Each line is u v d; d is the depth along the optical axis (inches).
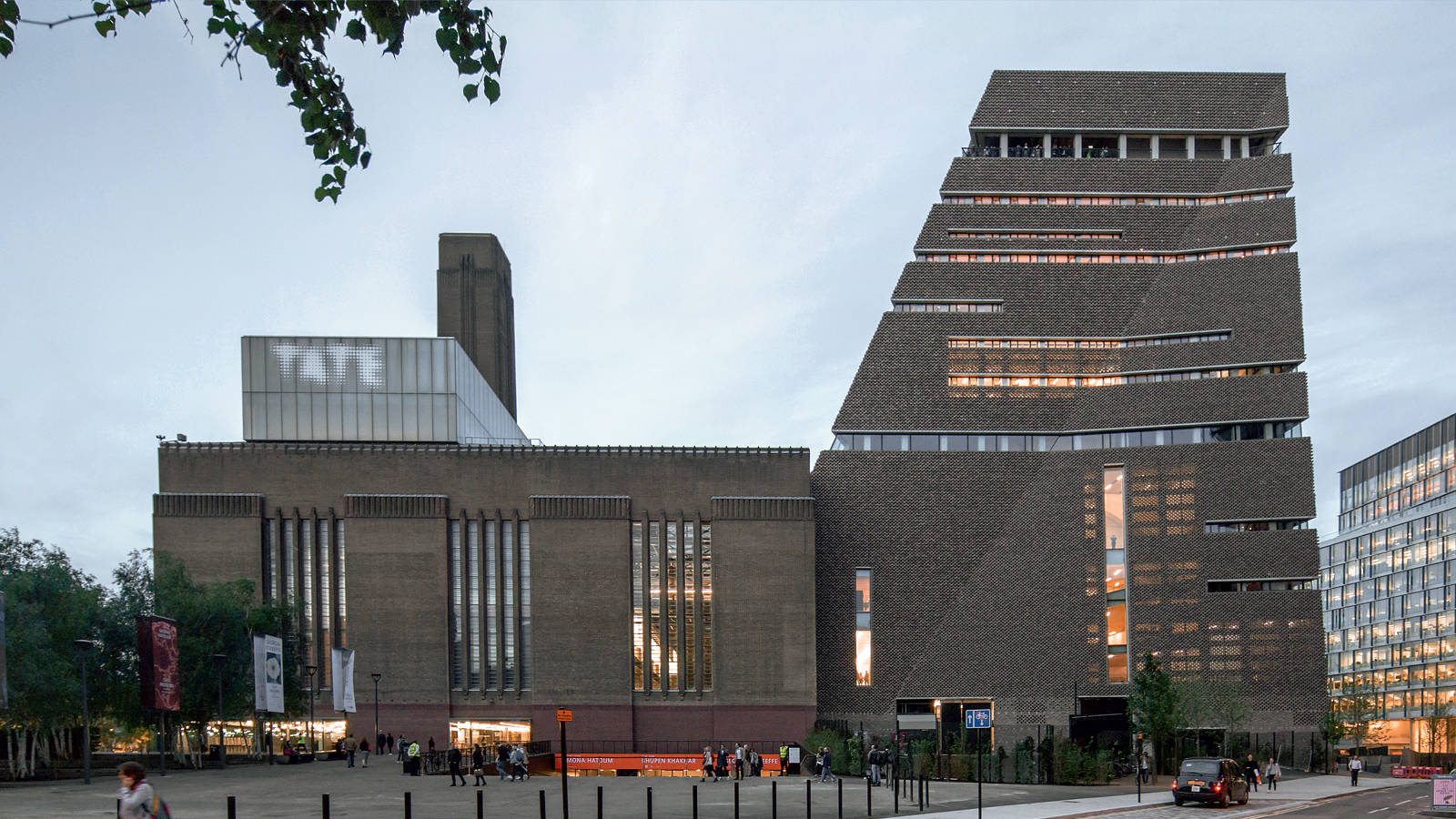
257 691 2028.8
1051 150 4074.8
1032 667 3553.2
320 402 3275.1
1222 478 3617.1
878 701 3543.3
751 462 3312.0
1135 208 3909.9
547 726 3125.0
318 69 337.4
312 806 1341.0
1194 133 4005.9
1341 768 4515.3
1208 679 3513.8
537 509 3213.6
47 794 1457.9
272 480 3159.5
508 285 5167.3
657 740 3169.3
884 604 3595.0
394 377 3299.7
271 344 3284.9
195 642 2237.9
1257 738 3489.2
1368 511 6825.8
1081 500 3651.6
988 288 3848.4
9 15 286.8
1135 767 2600.9
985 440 3727.9
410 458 3218.5
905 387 3762.3
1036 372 3777.1
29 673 1822.1
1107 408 3730.3
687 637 3230.8
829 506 3646.7
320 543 3152.1
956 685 3550.7
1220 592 3555.6
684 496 3284.9
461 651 3159.5
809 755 2463.1
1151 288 3828.7
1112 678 3550.7
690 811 1358.3
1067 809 1491.1
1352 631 6456.7
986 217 3922.2
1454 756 5142.7
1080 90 4028.1
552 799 1499.8
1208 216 3885.3
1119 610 3585.1
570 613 3179.1
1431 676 5511.8
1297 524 3644.2
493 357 4813.0
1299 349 3686.0
